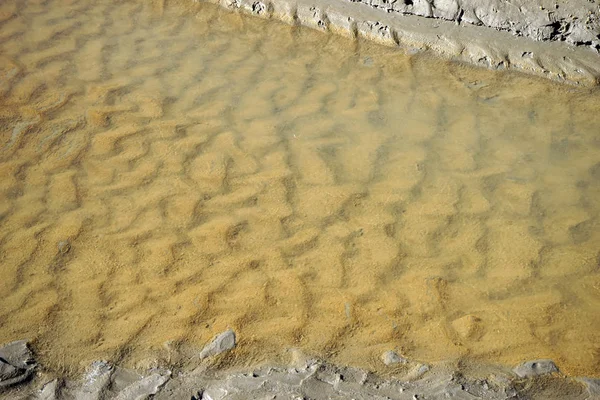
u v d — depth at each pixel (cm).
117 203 162
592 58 184
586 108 177
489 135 172
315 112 180
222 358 135
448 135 172
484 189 160
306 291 144
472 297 142
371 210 157
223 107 183
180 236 154
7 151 174
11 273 150
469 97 182
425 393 129
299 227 155
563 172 162
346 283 145
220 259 150
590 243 149
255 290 145
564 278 144
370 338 137
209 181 165
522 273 145
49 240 155
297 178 164
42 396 132
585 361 132
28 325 141
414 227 154
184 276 147
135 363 135
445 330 137
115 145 174
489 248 149
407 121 176
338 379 132
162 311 142
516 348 134
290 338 138
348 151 170
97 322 141
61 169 169
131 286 146
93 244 154
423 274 146
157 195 163
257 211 158
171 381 133
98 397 131
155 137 176
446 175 163
